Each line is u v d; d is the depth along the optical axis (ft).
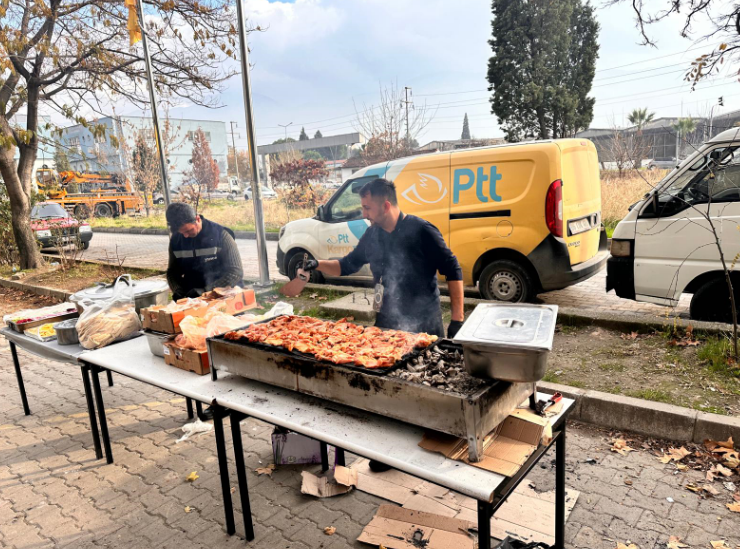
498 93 79.66
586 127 79.66
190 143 142.10
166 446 11.00
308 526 8.04
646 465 9.04
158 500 9.02
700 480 8.46
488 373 5.24
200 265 12.28
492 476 4.97
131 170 80.53
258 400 7.11
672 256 13.78
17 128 32.27
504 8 77.05
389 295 9.43
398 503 8.46
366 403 6.04
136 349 10.05
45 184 57.47
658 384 11.11
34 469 10.34
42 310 12.94
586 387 11.30
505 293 18.29
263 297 22.12
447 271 8.93
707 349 12.00
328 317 18.86
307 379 6.63
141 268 32.73
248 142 22.84
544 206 16.94
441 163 18.94
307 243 22.71
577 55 77.15
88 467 10.30
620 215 35.09
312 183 64.44
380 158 60.75
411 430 6.03
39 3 27.63
